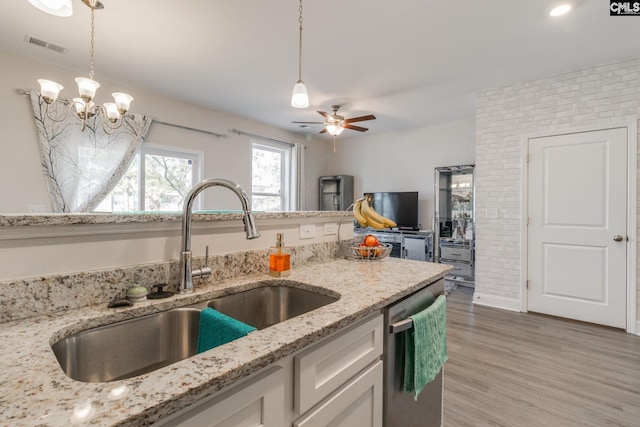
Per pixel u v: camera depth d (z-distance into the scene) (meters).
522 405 1.82
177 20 2.35
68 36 2.56
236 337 0.80
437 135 5.25
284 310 1.31
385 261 1.75
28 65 2.93
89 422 0.42
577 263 3.15
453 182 4.95
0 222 0.76
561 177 3.22
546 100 3.30
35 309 0.81
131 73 3.28
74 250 0.89
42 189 3.01
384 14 2.26
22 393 0.48
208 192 4.50
